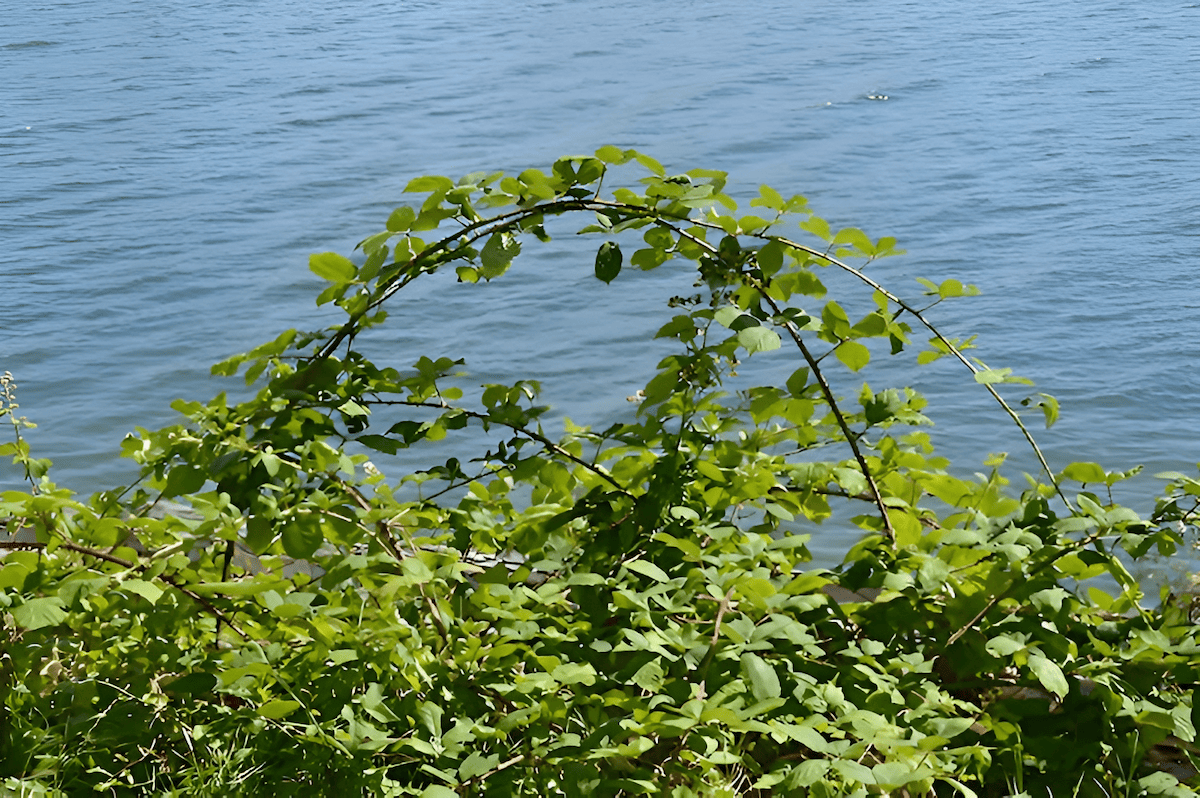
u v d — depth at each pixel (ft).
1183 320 38.78
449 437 31.63
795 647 9.27
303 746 8.47
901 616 9.49
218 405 10.16
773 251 10.39
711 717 7.57
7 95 90.58
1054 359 36.32
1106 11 110.63
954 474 29.66
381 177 63.87
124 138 75.36
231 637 10.10
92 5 143.23
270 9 139.03
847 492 11.12
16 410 34.96
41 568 9.07
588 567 10.36
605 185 61.57
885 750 7.87
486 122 77.82
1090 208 52.39
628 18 124.67
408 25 125.18
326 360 10.66
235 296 45.19
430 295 44.47
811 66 93.35
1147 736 8.85
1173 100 73.46
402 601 9.75
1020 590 9.22
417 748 7.84
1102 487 28.43
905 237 49.90
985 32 104.73
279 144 72.95
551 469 10.73
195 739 8.73
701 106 80.23
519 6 136.87
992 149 64.54
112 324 42.34
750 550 9.69
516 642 9.41
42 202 60.08
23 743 8.58
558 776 8.16
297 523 9.35
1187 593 10.55
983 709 9.34
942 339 10.85
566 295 44.24
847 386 34.78
